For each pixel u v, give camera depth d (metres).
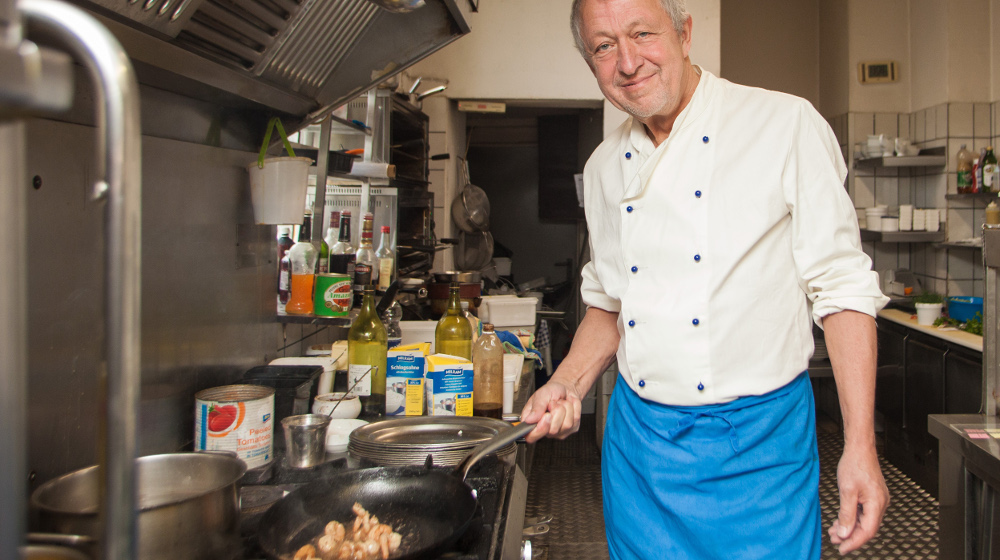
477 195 4.28
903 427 3.78
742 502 1.14
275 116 1.73
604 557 2.68
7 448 0.35
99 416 0.40
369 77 1.71
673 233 1.20
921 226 4.23
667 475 1.19
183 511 0.84
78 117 1.08
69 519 0.77
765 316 1.16
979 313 3.45
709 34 3.74
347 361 1.82
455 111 4.21
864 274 1.08
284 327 2.00
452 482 1.05
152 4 1.00
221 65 1.28
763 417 1.15
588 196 1.45
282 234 2.01
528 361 2.69
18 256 0.35
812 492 1.18
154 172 1.30
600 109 4.21
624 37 1.14
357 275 2.12
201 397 1.33
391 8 1.08
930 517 3.14
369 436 1.44
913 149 4.39
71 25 0.38
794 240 1.15
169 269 1.36
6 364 0.35
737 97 1.21
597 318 1.47
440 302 3.06
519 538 1.17
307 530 1.00
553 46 3.83
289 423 1.33
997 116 4.03
